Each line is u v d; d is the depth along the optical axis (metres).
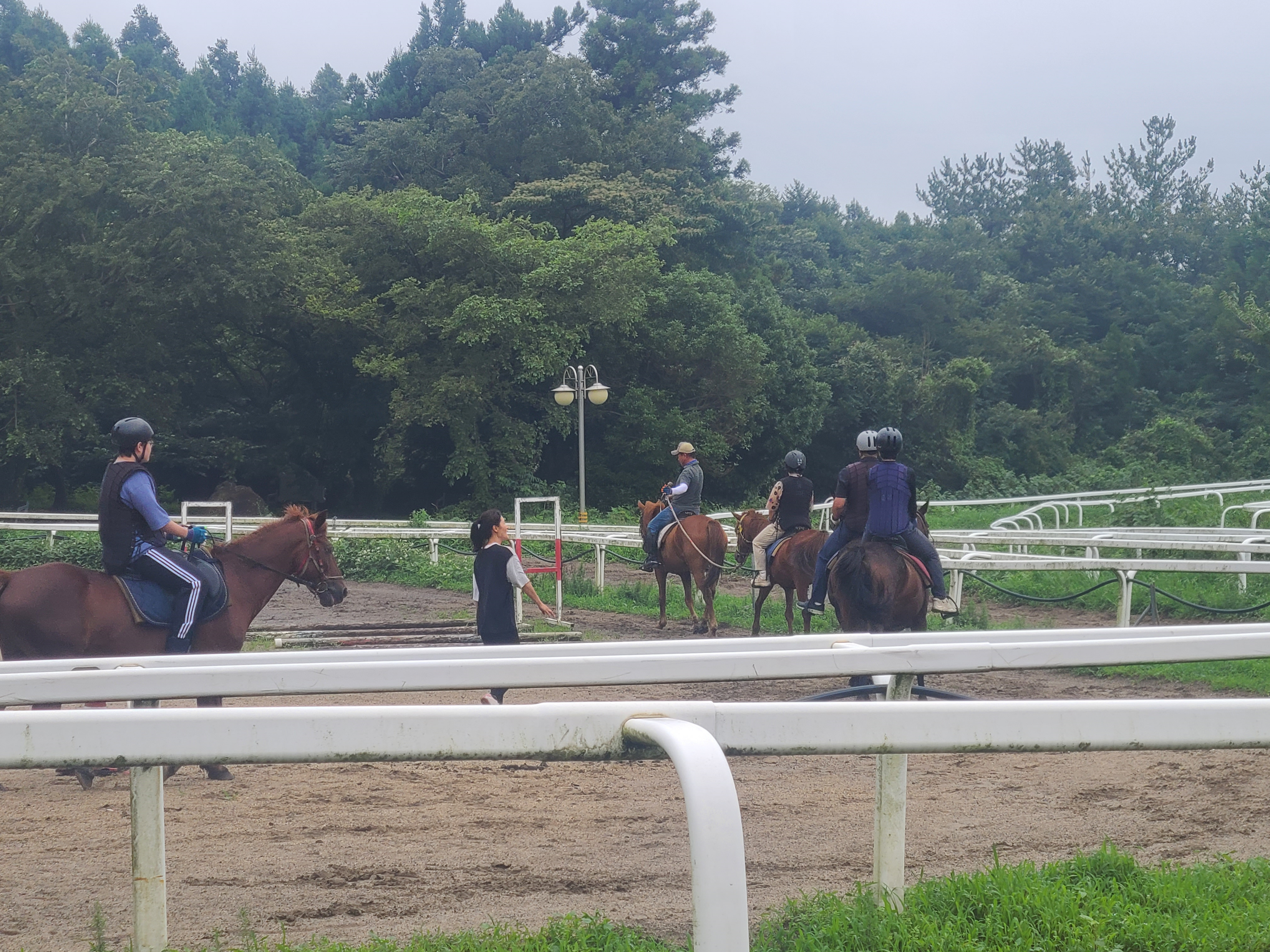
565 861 4.93
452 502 44.38
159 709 2.58
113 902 4.44
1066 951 3.59
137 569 6.89
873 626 7.99
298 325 40.09
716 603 16.48
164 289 35.19
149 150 35.41
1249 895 4.08
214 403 44.84
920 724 2.81
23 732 2.50
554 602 16.64
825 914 3.90
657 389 46.00
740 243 54.88
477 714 2.60
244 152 46.03
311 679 3.67
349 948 3.73
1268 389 60.97
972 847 5.13
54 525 23.55
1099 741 2.86
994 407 63.03
